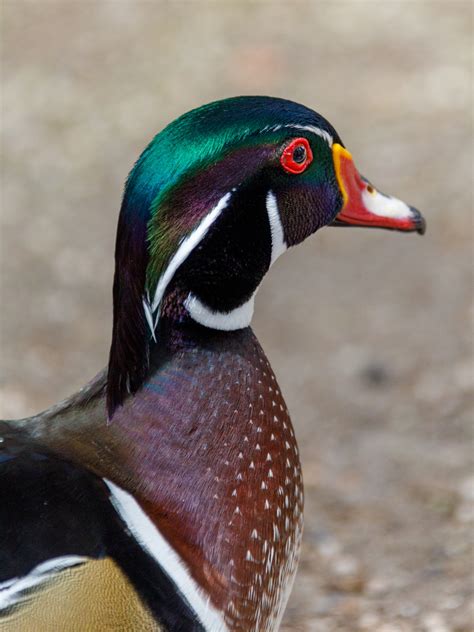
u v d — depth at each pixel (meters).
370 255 20.00
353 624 10.84
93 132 24.11
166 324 7.41
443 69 25.78
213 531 7.22
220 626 7.20
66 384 15.98
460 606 11.05
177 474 7.23
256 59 26.58
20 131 24.22
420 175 21.77
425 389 16.05
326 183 8.00
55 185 22.34
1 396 15.05
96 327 17.89
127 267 7.25
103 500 6.99
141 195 7.11
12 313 18.11
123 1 29.80
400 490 13.52
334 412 15.70
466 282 18.78
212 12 29.03
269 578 7.58
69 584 6.65
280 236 7.80
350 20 28.30
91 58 27.03
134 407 7.36
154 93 25.42
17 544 6.65
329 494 13.51
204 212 7.16
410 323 17.83
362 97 24.83
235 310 7.59
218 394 7.44
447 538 12.35
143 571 6.88
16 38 28.08
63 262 19.84
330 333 17.75
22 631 6.54
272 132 7.45
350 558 12.09
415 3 28.95
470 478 13.60
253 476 7.44
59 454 7.25
